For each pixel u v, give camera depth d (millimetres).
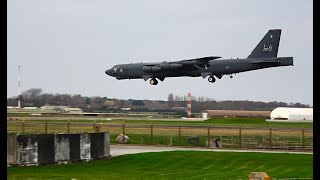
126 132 145250
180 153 95438
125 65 192250
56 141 84438
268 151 104000
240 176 73500
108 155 93000
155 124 180000
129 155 94438
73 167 82125
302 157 90875
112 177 71625
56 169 79500
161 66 187750
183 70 188875
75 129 143625
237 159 88875
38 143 82500
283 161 86875
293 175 74250
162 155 93438
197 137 121375
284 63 186500
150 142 122875
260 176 59875
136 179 69875
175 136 133375
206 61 185250
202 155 93125
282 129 152875
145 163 86625
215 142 115875
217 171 78812
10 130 133625
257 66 188375
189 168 82000
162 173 76812
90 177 71375
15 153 80875
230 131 152875
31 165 81750
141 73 190375
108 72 194625
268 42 192000
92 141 89375
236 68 188500
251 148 110938
